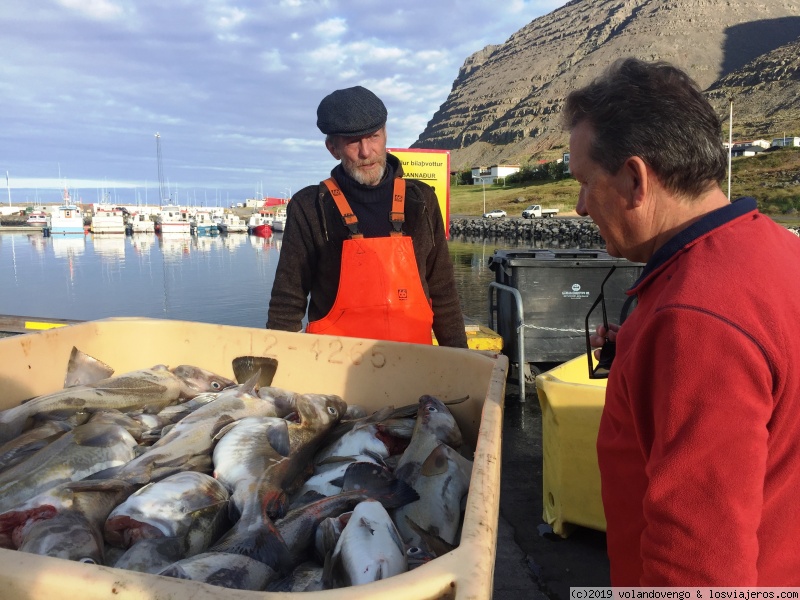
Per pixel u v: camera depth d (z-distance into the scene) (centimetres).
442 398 307
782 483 138
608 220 166
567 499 386
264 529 208
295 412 308
